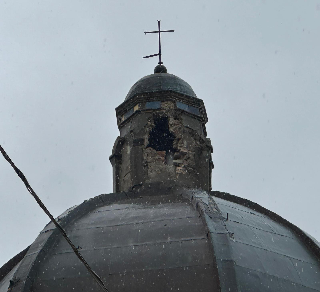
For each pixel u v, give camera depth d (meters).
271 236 15.42
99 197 16.61
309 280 14.24
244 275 13.12
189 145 19.25
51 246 14.31
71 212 15.53
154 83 20.16
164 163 18.86
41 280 13.40
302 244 15.81
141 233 14.29
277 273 13.84
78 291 13.01
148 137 19.31
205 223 14.32
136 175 18.61
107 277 13.16
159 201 16.27
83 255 13.85
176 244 13.77
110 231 14.59
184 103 19.81
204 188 19.00
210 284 12.75
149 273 13.09
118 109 20.20
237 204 17.31
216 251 13.32
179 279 12.91
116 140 19.67
